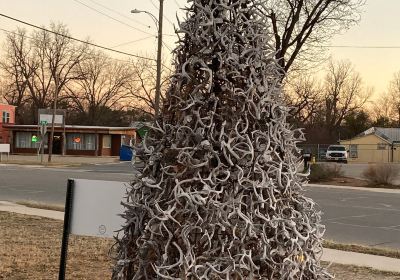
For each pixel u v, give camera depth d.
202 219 2.86
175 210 2.93
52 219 11.03
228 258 2.88
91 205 4.87
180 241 2.92
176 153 3.05
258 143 3.05
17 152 53.75
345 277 6.87
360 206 16.23
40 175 25.59
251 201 2.96
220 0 3.14
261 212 3.00
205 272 2.84
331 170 27.39
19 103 73.31
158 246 2.97
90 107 73.38
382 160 60.84
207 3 3.17
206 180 2.91
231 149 2.95
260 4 3.19
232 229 2.90
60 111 46.28
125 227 3.20
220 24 3.15
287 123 3.28
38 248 7.77
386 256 8.41
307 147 55.03
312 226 3.24
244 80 3.11
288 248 3.01
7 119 59.69
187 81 3.12
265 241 2.94
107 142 53.31
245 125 3.05
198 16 3.12
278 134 3.16
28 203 13.98
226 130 3.03
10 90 73.56
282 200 3.10
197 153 2.99
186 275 2.82
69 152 52.97
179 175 2.97
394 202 17.70
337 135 77.94
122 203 3.16
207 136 3.00
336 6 25.50
